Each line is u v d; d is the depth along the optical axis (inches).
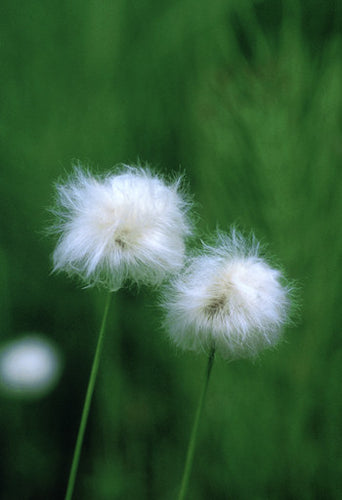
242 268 11.8
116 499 16.2
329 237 15.5
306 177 15.6
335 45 16.5
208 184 16.1
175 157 19.4
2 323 18.9
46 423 17.7
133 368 17.3
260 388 15.6
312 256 15.4
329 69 16.1
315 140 15.7
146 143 19.6
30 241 19.6
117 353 17.4
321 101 15.8
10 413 17.4
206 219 15.8
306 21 18.3
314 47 18.2
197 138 18.5
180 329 11.7
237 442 15.6
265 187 15.6
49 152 19.4
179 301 11.7
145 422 16.6
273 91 16.0
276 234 15.5
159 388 16.9
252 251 12.2
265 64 16.5
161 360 17.2
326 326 15.5
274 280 11.9
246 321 11.6
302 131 15.7
